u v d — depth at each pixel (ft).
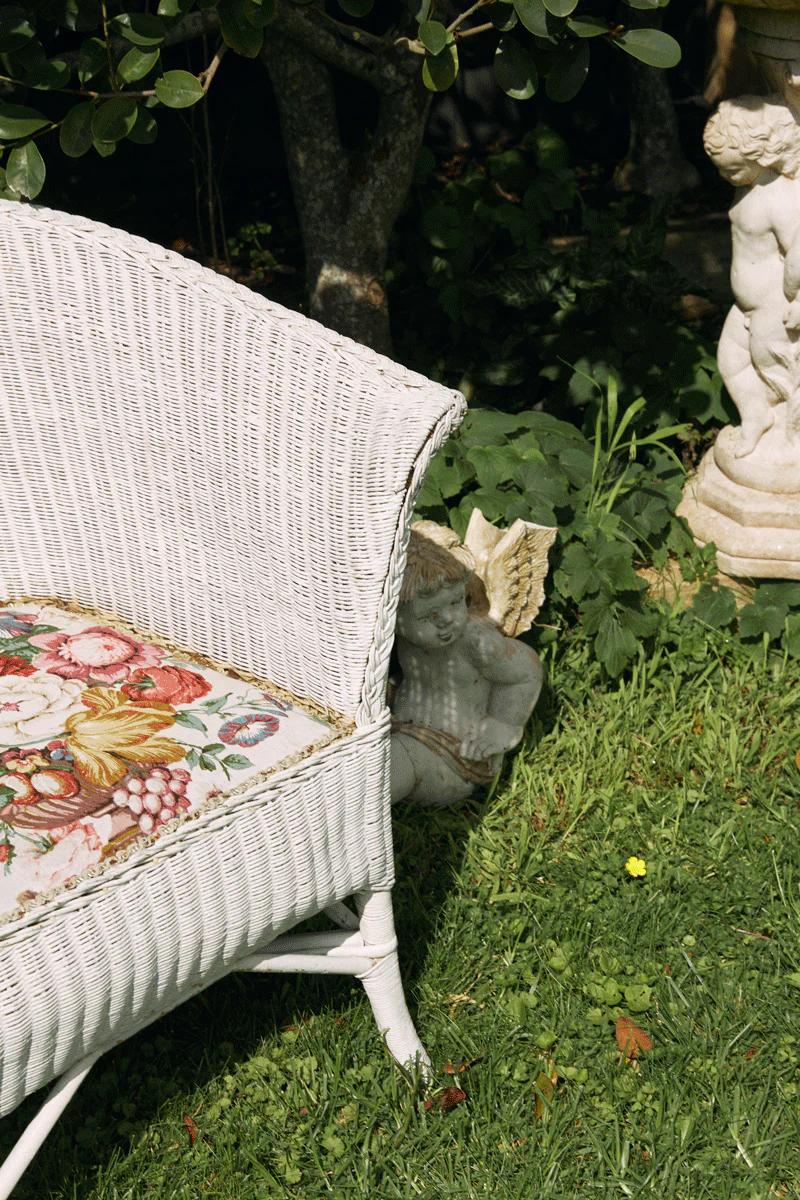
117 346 5.97
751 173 8.64
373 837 5.81
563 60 7.63
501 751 7.82
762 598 9.10
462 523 8.68
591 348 10.81
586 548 8.75
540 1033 6.55
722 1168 5.93
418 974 6.88
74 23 7.54
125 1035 5.35
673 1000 6.72
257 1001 6.72
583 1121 6.16
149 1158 6.04
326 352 5.38
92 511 6.41
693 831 7.70
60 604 6.53
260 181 15.34
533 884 7.41
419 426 5.19
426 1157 6.03
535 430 9.55
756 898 7.24
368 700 5.63
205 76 7.72
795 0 7.52
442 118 16.05
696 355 10.68
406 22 9.60
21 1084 4.92
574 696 8.57
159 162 14.73
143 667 5.86
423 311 12.10
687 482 10.07
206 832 5.19
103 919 4.95
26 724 5.45
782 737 8.31
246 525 5.84
